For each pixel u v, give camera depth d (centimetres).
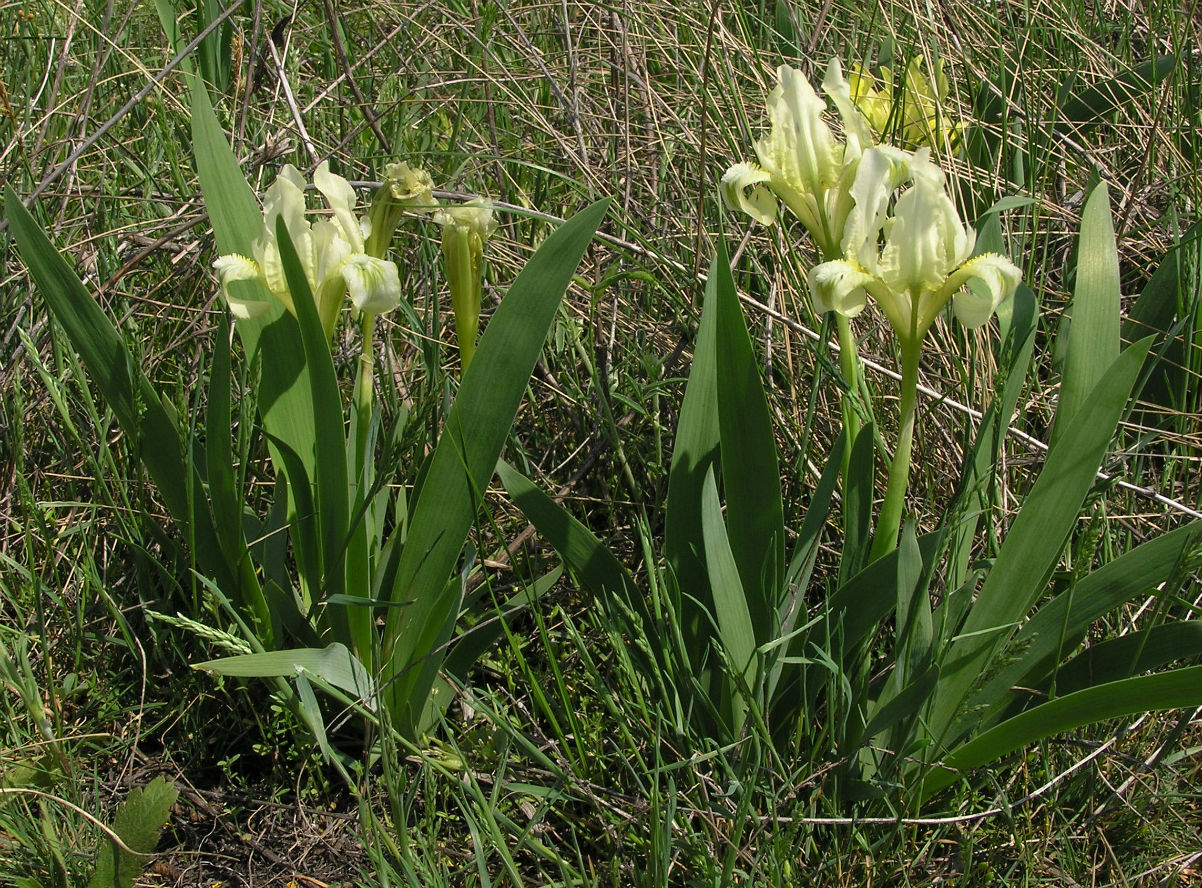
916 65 91
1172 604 70
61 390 73
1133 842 63
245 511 71
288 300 64
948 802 65
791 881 60
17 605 69
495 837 58
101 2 107
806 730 65
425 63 103
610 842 62
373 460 70
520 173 93
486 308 85
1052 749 65
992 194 85
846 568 66
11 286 80
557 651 72
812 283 62
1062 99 89
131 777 68
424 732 68
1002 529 73
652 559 62
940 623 63
